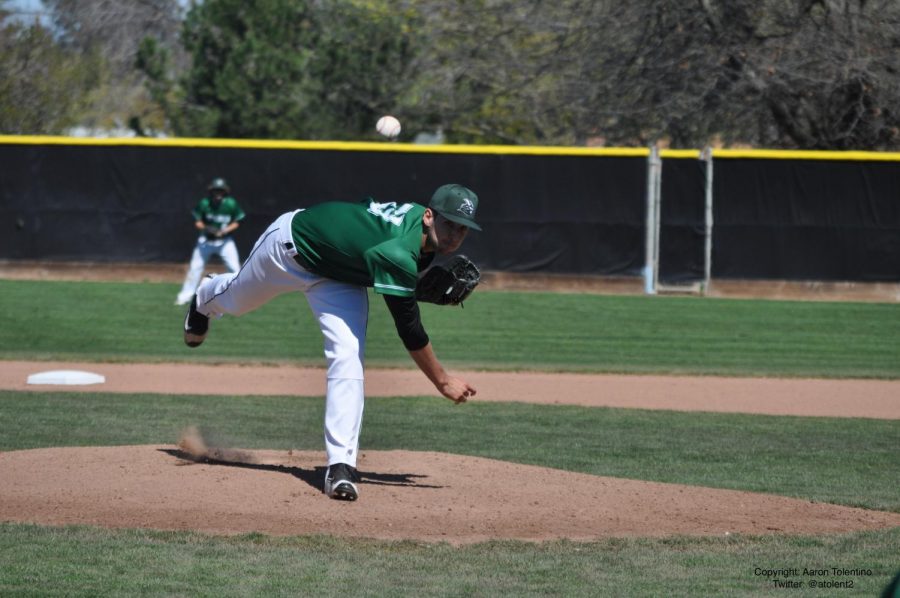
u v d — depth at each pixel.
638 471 19.48
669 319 46.38
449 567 13.02
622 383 31.22
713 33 62.97
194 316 17.09
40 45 80.50
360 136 69.06
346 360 15.44
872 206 54.84
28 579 12.24
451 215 14.57
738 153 55.09
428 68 69.25
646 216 55.84
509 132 70.19
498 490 16.56
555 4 67.38
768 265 55.47
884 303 53.41
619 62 65.50
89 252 57.34
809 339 41.22
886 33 61.16
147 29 108.69
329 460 15.59
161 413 24.70
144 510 14.95
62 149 56.88
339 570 12.80
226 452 18.64
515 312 48.12
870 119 62.06
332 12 70.44
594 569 13.12
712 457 21.02
